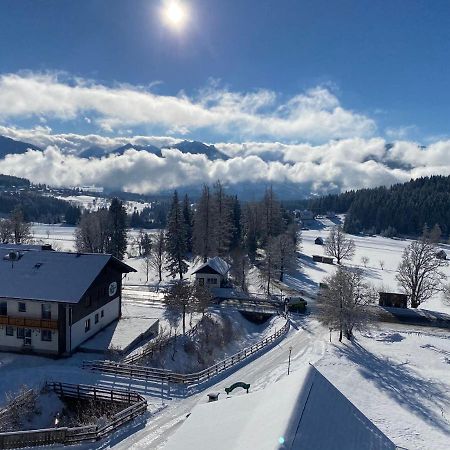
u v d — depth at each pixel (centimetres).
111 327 4997
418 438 3097
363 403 3678
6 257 4728
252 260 9731
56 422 3120
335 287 5506
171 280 8225
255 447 1716
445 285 8494
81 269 4594
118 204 9300
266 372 4259
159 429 3006
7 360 4119
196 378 3897
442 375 4403
